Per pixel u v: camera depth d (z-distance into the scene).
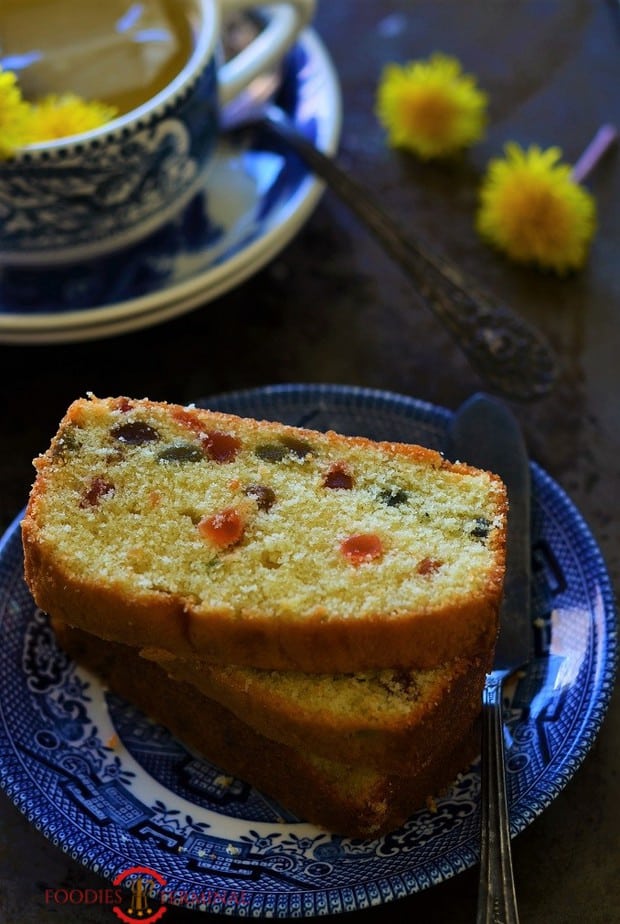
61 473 0.33
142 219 0.39
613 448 0.38
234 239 0.40
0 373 0.40
